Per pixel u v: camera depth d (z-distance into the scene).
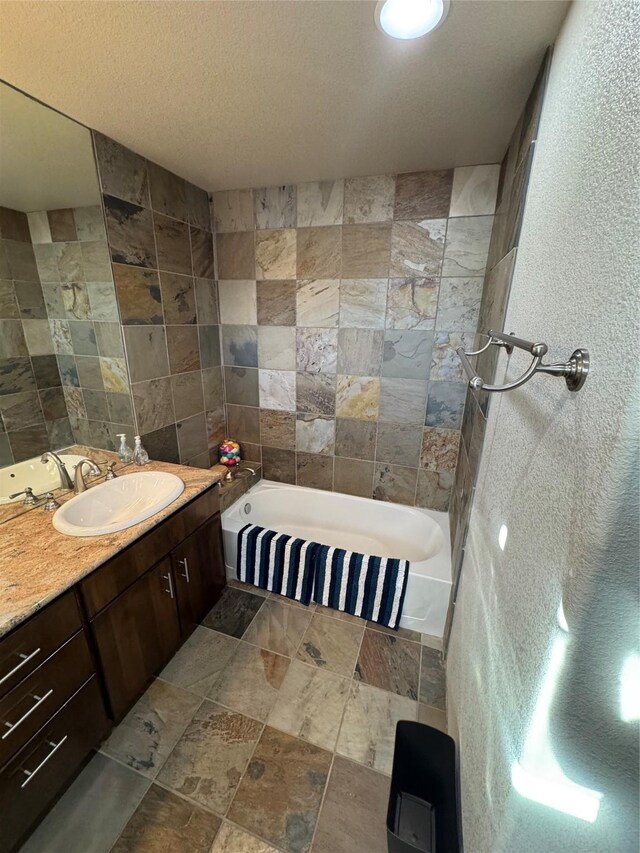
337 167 1.85
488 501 1.14
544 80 0.99
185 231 2.11
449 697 1.42
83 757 1.19
